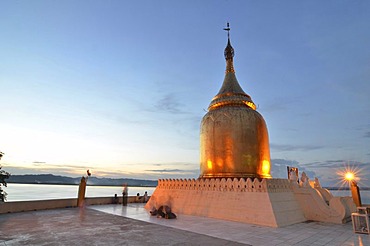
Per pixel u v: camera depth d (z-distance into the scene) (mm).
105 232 15289
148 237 14016
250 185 21109
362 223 16047
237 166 25891
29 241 12898
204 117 29734
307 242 13305
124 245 12242
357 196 26234
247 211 20125
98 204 32625
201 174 28562
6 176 19156
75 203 29891
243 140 26422
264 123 28484
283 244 12812
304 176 23266
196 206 24094
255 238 14125
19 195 54031
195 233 15312
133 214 23734
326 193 27172
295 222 19969
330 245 12703
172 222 19469
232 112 27672
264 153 27141
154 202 28516
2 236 13969
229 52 35406
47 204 26734
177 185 27484
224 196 22500
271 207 19016
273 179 21234
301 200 22312
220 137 27016
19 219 19797
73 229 16156
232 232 15781
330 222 20188
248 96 32000
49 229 16031
